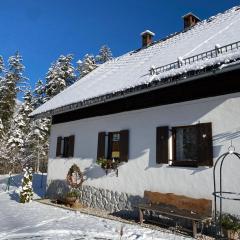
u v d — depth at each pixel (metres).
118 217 8.90
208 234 6.87
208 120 7.52
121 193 9.52
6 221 8.07
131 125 9.62
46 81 34.03
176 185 7.97
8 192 14.38
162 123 8.64
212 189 7.16
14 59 39.00
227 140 7.05
